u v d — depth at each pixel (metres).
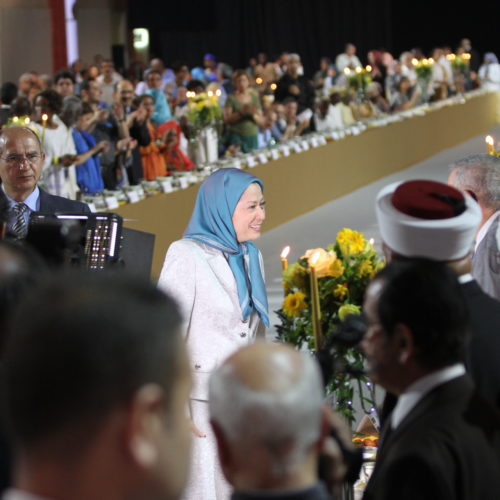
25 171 8.59
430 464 3.85
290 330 7.44
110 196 16.50
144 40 49.47
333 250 7.41
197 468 7.59
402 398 4.25
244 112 24.17
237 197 7.82
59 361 2.34
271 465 3.27
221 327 7.70
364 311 4.38
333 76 40.72
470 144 42.06
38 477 2.38
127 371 2.38
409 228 4.98
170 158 20.50
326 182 27.67
